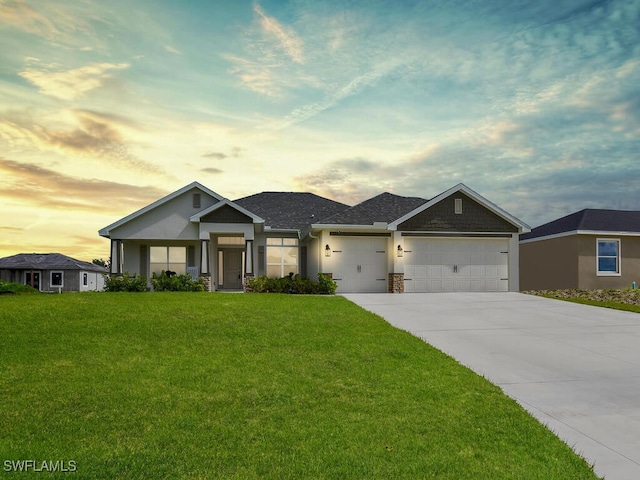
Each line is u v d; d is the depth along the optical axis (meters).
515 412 6.42
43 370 7.57
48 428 5.51
